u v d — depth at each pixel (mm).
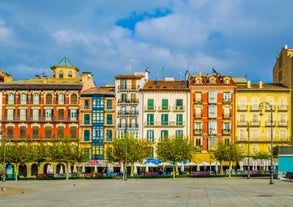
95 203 35469
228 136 115125
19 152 100688
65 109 116938
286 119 115125
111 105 117125
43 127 116688
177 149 95812
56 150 98062
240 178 91750
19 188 60938
